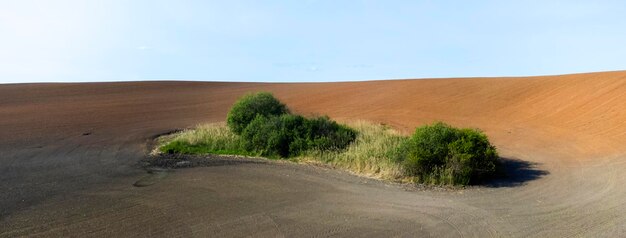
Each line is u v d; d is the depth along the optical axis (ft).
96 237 23.36
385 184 36.42
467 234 23.99
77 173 40.75
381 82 136.67
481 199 31.40
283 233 24.13
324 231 24.45
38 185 35.70
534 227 24.91
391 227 25.18
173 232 24.25
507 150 52.65
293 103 107.14
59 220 26.37
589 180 36.14
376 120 79.30
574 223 25.36
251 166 43.96
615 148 49.96
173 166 44.04
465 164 36.96
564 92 88.94
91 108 105.19
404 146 41.04
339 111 92.43
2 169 42.88
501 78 120.16
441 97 100.53
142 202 30.42
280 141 50.65
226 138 57.57
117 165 44.75
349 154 46.06
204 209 28.73
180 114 94.63
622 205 28.48
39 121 84.69
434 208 29.04
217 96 127.03
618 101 74.02
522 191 33.55
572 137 59.36
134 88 151.23
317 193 33.01
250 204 29.94
